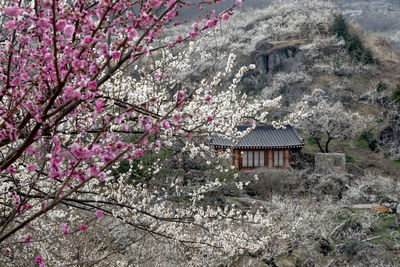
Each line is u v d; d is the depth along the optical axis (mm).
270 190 26000
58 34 2350
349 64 56594
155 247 7289
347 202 23938
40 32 2328
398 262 17375
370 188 27688
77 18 2326
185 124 5098
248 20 76438
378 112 47156
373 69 57094
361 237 18734
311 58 58219
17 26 2271
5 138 2467
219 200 18156
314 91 48344
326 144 40094
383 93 49750
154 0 2262
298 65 58000
